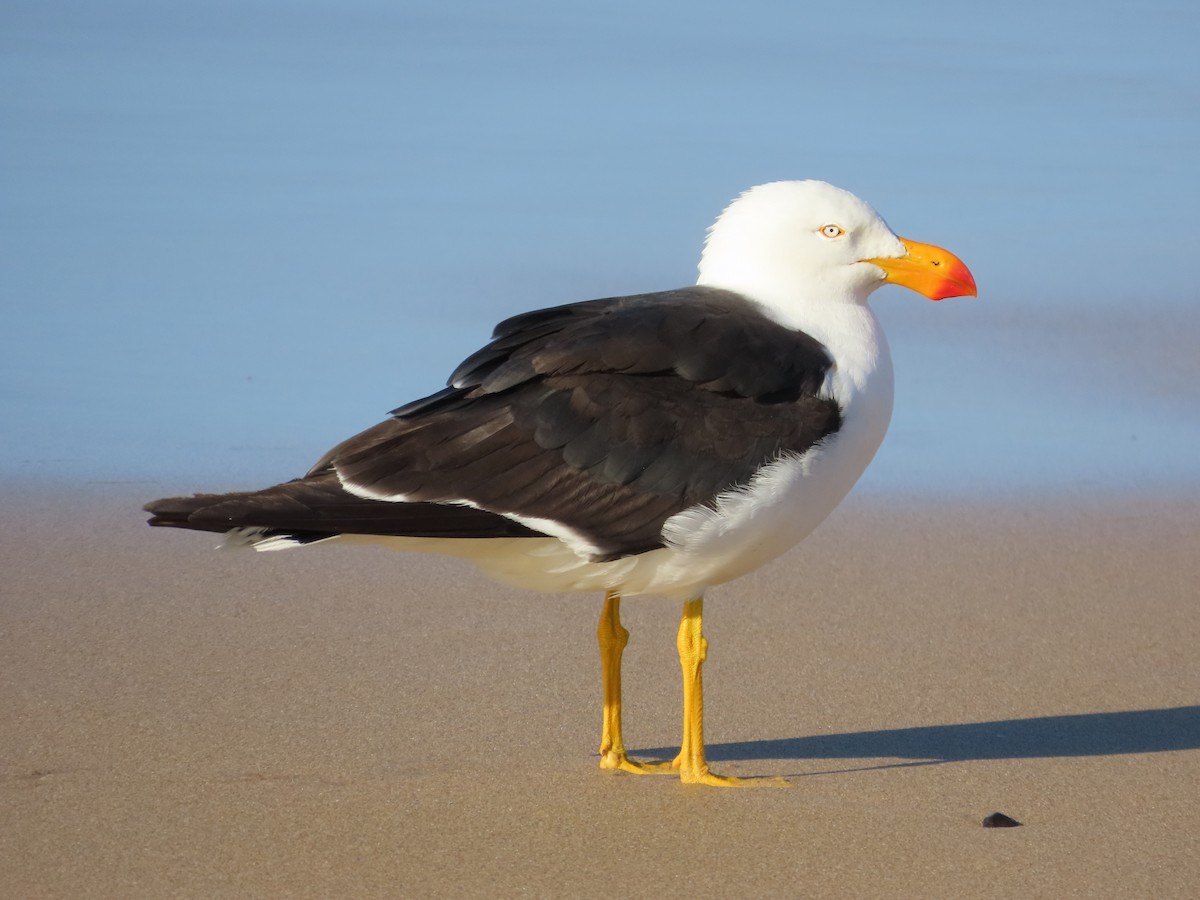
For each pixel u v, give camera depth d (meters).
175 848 8.40
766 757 9.91
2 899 7.80
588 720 10.38
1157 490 15.34
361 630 11.70
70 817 8.71
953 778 9.55
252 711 10.26
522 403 9.25
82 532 13.51
